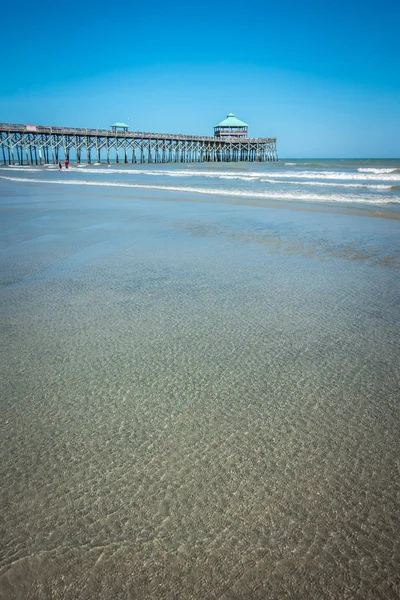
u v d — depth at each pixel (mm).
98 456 1539
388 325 2809
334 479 1403
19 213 8711
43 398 1953
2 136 51031
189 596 1017
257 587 1035
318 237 6000
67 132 54438
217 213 8492
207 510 1273
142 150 64938
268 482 1393
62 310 3188
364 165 42438
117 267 4469
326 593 1019
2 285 3877
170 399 1930
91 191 14055
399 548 1136
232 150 78500
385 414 1787
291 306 3230
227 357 2365
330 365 2256
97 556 1123
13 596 1022
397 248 5242
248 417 1777
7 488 1386
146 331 2760
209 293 3584
